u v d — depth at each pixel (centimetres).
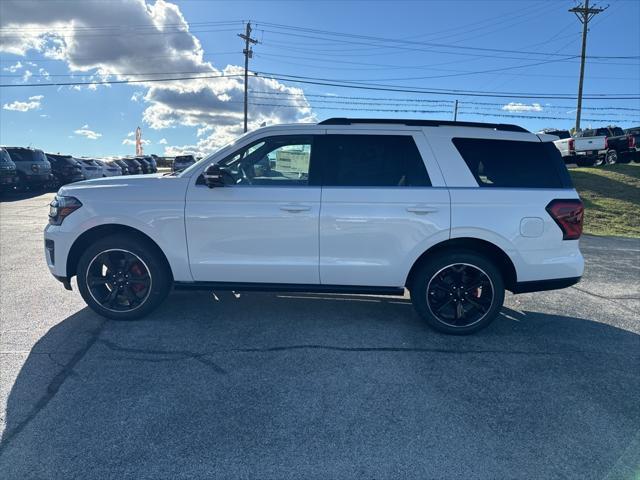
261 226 436
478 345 427
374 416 307
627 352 418
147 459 260
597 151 2400
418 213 430
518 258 436
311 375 359
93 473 248
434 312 446
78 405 311
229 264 443
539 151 451
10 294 545
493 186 439
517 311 529
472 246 449
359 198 432
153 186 444
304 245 437
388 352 405
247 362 378
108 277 454
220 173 425
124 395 324
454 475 254
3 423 289
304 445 275
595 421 307
